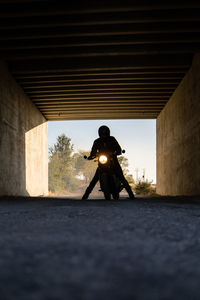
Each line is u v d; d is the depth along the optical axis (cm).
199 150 1133
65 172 4322
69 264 191
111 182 812
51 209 539
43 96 1612
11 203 732
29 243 252
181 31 955
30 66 1291
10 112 1323
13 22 922
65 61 1273
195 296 140
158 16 890
